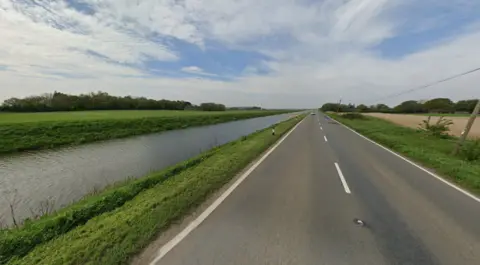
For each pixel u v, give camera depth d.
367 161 8.60
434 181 6.20
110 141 18.22
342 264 2.76
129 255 2.87
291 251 2.99
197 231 3.46
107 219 3.85
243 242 3.17
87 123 21.52
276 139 14.73
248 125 36.97
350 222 3.81
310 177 6.45
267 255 2.90
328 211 4.23
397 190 5.45
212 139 20.08
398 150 10.98
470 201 4.81
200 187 5.33
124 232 3.34
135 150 14.50
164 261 2.77
